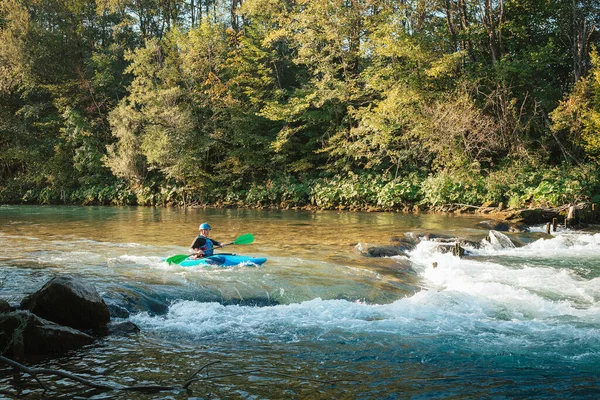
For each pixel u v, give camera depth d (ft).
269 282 28.09
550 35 91.30
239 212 81.76
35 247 39.70
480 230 52.06
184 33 110.93
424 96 79.10
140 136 103.65
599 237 50.52
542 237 49.78
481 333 21.24
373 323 22.41
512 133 76.13
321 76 102.12
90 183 114.01
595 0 87.10
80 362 16.98
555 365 17.49
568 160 75.31
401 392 14.97
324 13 89.92
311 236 48.34
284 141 92.48
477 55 89.15
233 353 18.33
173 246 41.09
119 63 122.31
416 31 84.07
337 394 14.74
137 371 16.25
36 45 116.98
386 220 64.08
